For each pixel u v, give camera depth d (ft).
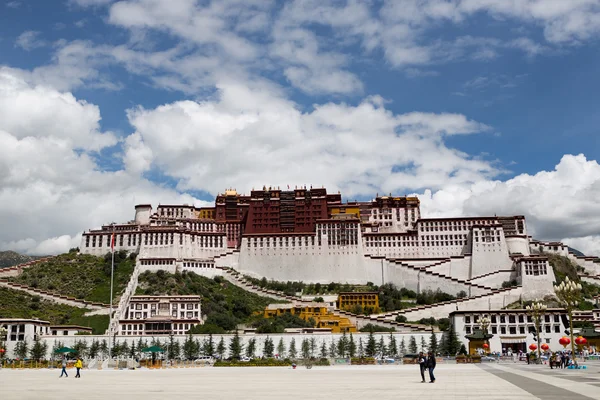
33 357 639.76
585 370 328.49
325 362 522.47
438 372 339.57
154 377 328.08
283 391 209.97
